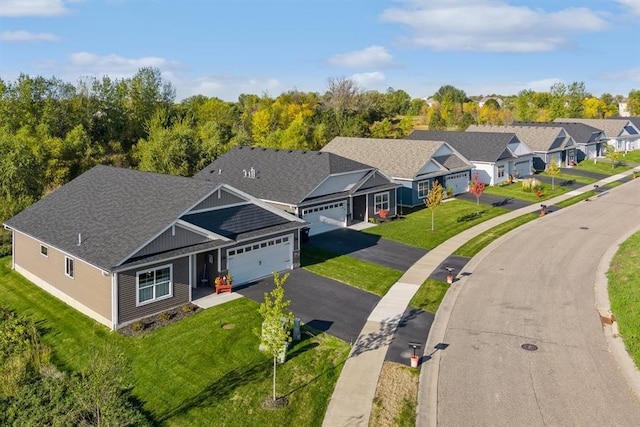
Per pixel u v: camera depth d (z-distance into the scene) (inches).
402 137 3440.0
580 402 667.4
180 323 887.1
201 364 761.0
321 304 972.6
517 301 994.1
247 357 781.3
